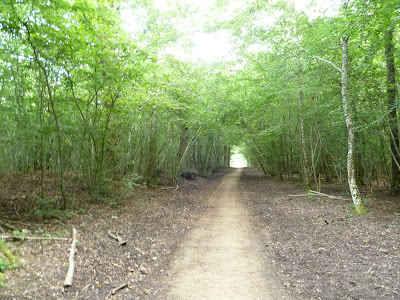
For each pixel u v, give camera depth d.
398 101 8.23
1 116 7.04
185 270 5.06
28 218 6.64
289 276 4.80
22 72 7.75
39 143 8.16
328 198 12.29
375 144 12.77
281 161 23.72
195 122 16.08
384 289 4.11
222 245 6.53
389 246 5.89
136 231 7.10
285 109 15.32
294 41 10.93
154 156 15.59
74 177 10.17
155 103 11.23
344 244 6.20
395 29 8.67
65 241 5.53
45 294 3.64
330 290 4.20
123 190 10.50
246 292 4.25
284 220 8.90
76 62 7.29
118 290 4.08
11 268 4.05
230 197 14.56
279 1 11.22
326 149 14.91
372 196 11.69
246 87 14.92
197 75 14.73
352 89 9.29
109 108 9.12
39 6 5.86
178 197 13.75
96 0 7.17
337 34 7.89
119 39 7.80
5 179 9.43
